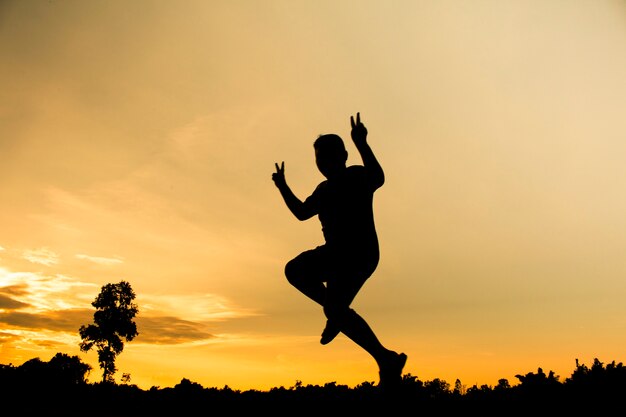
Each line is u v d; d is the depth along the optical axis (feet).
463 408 12.83
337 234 8.00
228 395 19.30
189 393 20.03
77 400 19.30
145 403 18.95
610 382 13.55
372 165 8.18
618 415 11.97
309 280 8.09
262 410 17.04
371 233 7.97
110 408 17.76
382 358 7.59
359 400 14.44
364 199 8.11
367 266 7.80
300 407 16.43
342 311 7.63
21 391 20.03
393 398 7.50
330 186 8.52
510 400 13.70
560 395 13.64
